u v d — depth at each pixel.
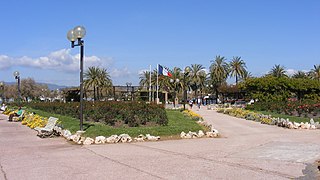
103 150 12.34
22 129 21.14
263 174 8.43
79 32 15.59
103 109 23.50
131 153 11.65
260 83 41.56
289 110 29.88
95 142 14.04
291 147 13.15
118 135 14.70
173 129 16.55
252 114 28.95
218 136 16.83
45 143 14.35
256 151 12.10
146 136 15.13
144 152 11.85
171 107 49.84
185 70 40.75
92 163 9.93
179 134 16.25
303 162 9.97
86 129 16.14
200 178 8.04
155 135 15.58
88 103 30.06
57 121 18.89
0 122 27.47
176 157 10.85
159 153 11.64
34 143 14.38
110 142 14.23
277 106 33.06
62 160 10.44
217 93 83.88
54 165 9.69
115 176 8.30
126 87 61.12
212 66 82.19
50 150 12.46
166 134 15.95
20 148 13.00
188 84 82.38
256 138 16.27
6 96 92.12
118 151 12.09
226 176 8.23
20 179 8.12
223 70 81.62
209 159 10.48
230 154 11.44
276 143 14.38
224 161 10.15
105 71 71.19
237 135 17.61
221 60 82.06
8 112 39.38
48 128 17.09
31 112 31.42
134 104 24.09
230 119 28.94
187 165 9.56
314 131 19.94
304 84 43.56
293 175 8.31
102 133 14.95
